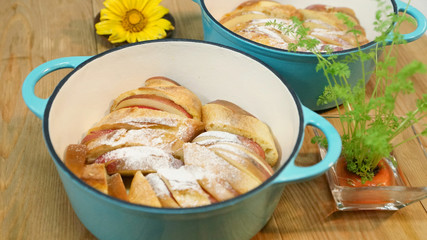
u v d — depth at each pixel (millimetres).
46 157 724
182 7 951
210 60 725
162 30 851
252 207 595
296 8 886
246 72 712
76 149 648
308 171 590
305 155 727
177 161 665
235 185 618
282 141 688
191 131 695
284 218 687
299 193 707
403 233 679
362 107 660
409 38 746
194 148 646
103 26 844
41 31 885
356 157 695
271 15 847
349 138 701
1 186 692
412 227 685
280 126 696
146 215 566
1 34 873
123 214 576
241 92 734
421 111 662
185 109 715
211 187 615
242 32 788
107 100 729
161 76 747
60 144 661
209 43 710
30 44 863
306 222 685
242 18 830
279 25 737
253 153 660
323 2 867
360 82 681
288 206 697
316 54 695
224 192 611
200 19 933
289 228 680
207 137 684
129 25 848
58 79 815
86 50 865
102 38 863
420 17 770
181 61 734
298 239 672
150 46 714
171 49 722
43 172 709
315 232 678
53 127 636
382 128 656
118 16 843
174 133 690
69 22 906
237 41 729
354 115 651
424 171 710
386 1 792
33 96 642
